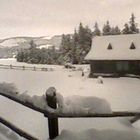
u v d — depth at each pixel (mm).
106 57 48188
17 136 3518
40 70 61562
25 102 3207
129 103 17812
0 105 10516
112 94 25203
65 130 3111
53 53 101500
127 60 46188
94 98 2984
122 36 51562
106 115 2916
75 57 90062
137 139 2803
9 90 3592
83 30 93188
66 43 94438
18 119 7383
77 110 2926
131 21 92250
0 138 3416
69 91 28453
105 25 100062
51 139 3090
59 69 67375
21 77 42000
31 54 106875
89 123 3516
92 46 52750
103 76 47969
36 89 26031
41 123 5789
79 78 44969
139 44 48594
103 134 2912
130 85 35344
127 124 3283
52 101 3012
